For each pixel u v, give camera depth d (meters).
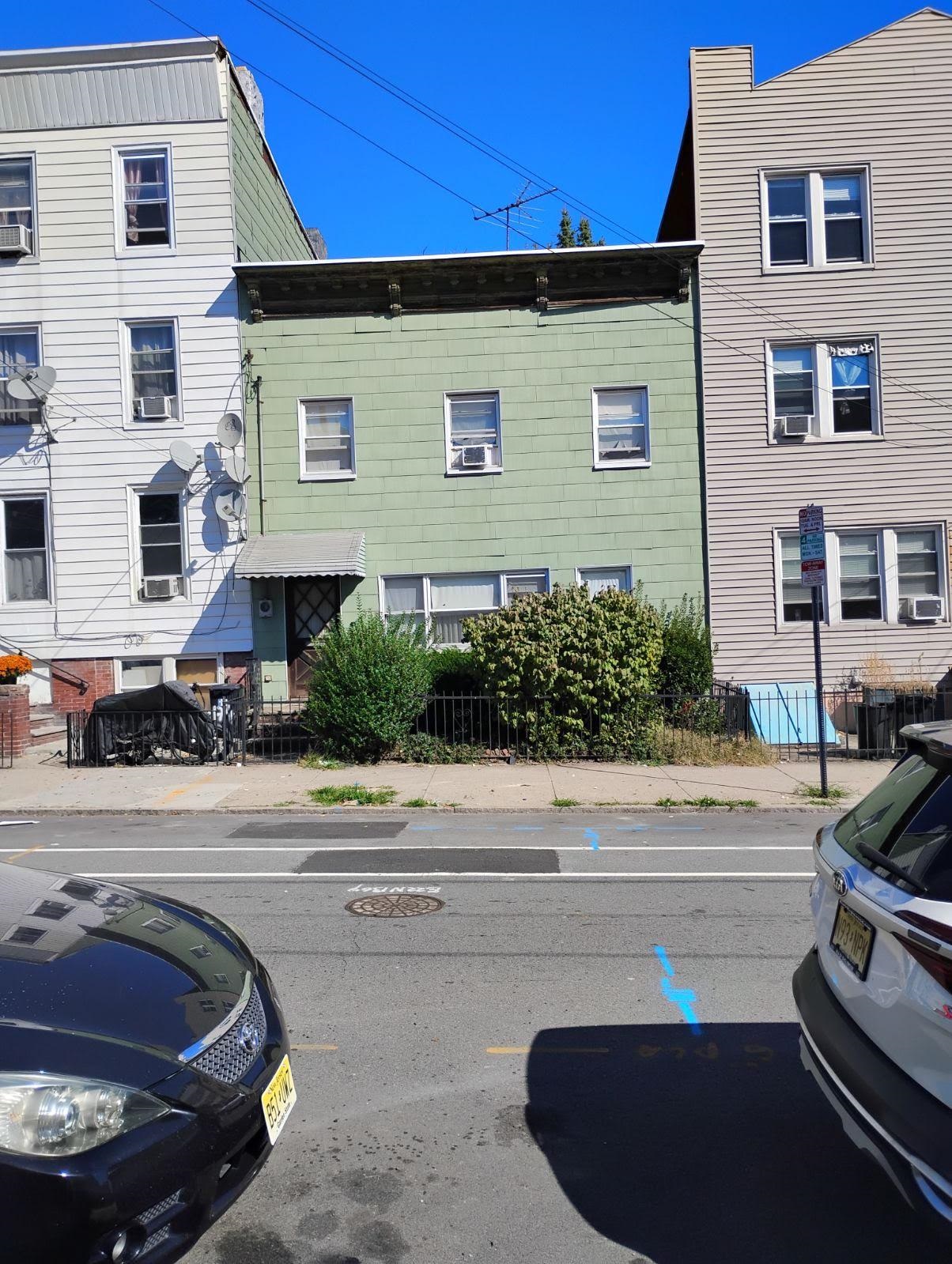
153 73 17.36
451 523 17.86
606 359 17.84
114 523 17.70
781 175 17.92
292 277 17.56
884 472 17.80
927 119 17.72
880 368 17.81
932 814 3.31
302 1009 5.17
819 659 11.90
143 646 17.64
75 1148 2.59
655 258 17.58
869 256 17.80
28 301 17.70
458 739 14.71
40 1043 2.78
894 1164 2.80
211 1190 2.85
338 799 11.78
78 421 17.72
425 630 16.88
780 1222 3.36
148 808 11.48
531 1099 4.21
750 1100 4.21
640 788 12.36
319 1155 3.77
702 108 17.92
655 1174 3.65
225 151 17.58
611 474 17.83
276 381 17.86
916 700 14.95
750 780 12.89
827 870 3.64
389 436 17.86
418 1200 3.48
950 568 17.77
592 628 14.04
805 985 3.70
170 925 3.81
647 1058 4.60
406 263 17.33
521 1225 3.34
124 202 17.75
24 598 17.91
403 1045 4.74
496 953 6.06
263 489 17.84
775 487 17.81
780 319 17.83
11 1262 2.46
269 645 17.56
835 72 17.78
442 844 9.49
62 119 17.62
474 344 17.84
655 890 7.62
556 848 9.28
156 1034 3.00
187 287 17.64
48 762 14.82
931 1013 2.77
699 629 16.81
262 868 8.46
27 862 8.76
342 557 16.88
